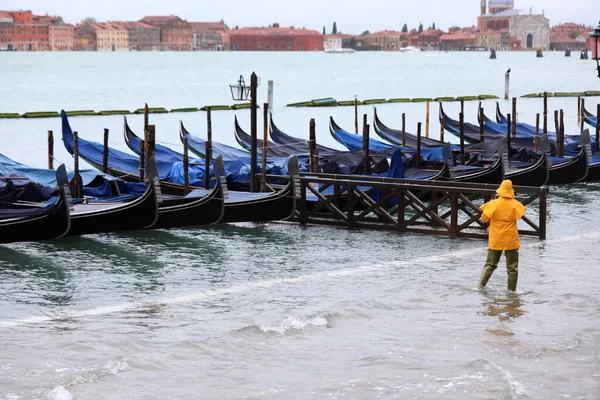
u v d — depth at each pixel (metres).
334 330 25.17
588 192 53.28
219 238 39.41
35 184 41.84
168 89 175.62
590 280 30.77
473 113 117.88
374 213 44.38
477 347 23.47
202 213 40.69
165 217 40.09
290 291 30.03
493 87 185.50
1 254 36.31
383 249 36.66
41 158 72.19
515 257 29.03
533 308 27.28
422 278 31.45
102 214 38.53
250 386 20.73
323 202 41.97
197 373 21.61
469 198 44.91
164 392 20.34
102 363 22.05
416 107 126.94
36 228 36.94
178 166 48.72
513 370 21.69
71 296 29.80
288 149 59.94
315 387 20.59
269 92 115.75
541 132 75.31
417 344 23.80
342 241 38.44
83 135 90.25
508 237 28.86
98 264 34.62
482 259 34.47
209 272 33.19
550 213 45.66
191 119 108.00
